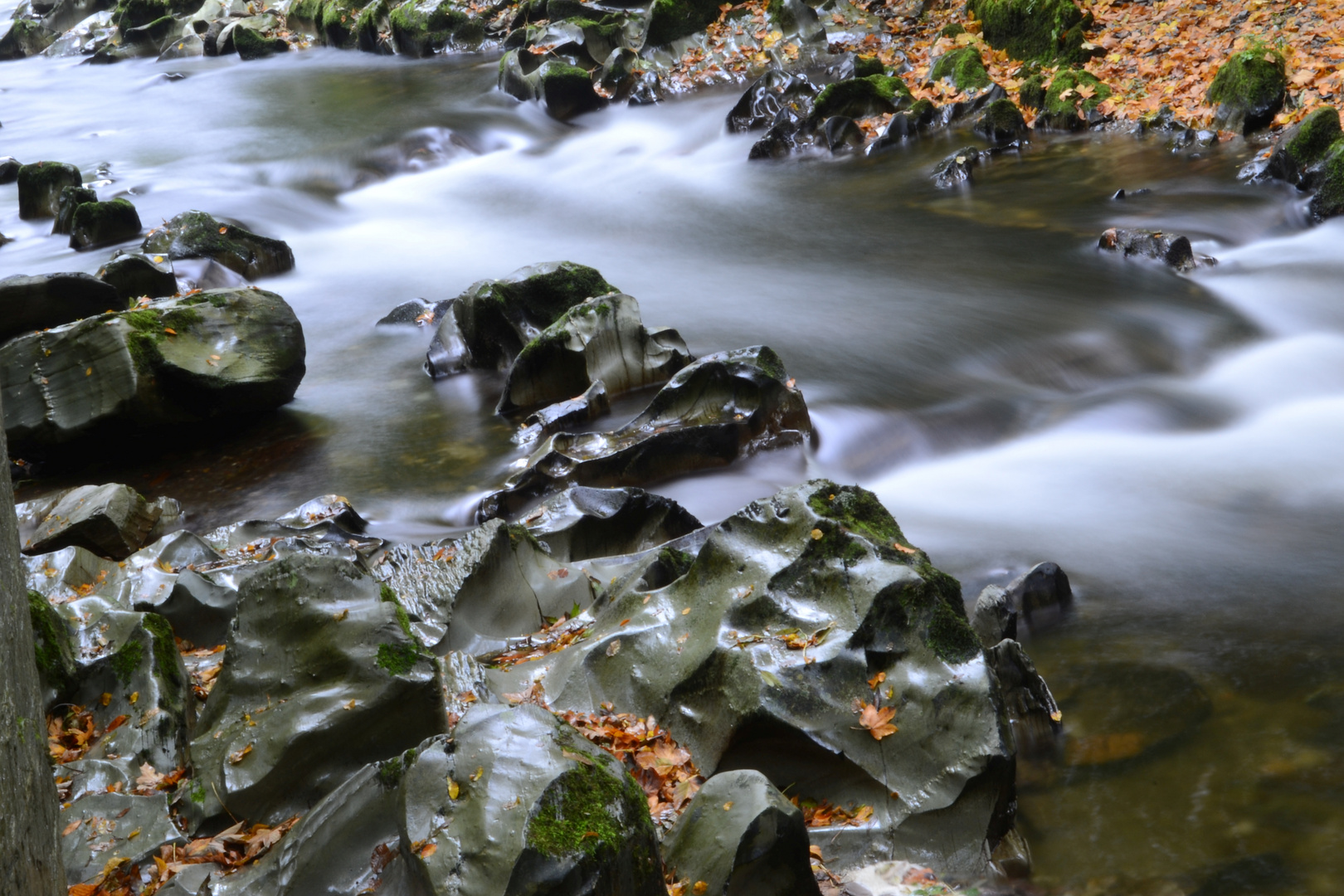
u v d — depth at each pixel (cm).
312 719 443
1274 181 1396
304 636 477
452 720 479
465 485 903
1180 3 1794
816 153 1816
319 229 1720
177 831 425
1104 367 1084
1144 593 685
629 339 1034
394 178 1967
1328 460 873
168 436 1015
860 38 2095
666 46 2225
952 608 518
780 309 1266
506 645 590
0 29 3994
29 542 800
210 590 624
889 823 455
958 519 826
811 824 459
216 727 467
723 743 476
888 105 1833
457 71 2566
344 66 2841
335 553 760
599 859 326
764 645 492
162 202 1812
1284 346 1095
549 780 340
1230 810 479
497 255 1548
